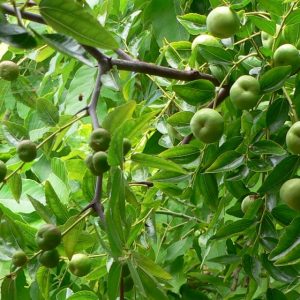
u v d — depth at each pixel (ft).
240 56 3.11
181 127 3.04
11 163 3.18
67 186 3.66
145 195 3.28
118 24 3.94
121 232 2.39
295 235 2.66
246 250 3.10
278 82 2.85
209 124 2.85
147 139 3.72
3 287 2.66
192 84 2.95
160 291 2.50
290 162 2.78
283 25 2.94
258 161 2.89
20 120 4.20
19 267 2.67
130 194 2.65
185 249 3.79
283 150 2.81
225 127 3.16
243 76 2.87
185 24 3.29
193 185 3.15
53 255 2.66
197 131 2.88
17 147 2.79
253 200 3.01
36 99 2.93
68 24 2.00
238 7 2.98
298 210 2.77
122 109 2.62
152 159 2.67
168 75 2.96
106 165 2.59
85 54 2.09
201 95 2.97
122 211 2.38
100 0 3.85
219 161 2.86
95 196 2.61
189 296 3.80
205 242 3.65
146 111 3.54
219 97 3.05
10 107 4.06
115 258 2.35
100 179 2.61
